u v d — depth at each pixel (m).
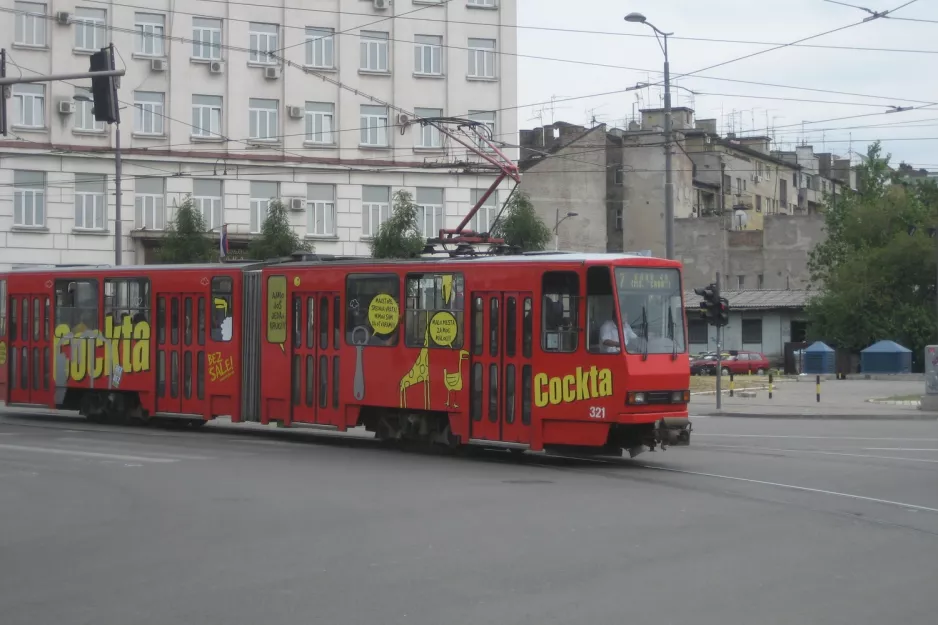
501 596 8.87
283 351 22.75
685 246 77.38
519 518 12.79
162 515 13.02
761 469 18.16
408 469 17.89
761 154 90.06
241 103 44.88
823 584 9.32
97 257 43.38
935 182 69.62
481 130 46.88
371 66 46.44
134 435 23.75
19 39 42.47
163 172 44.00
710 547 11.00
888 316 62.75
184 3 44.12
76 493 14.90
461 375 19.84
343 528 12.09
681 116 79.75
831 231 71.00
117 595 9.01
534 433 18.89
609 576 9.62
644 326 18.55
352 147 46.06
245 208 44.88
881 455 20.58
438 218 46.91
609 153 78.31
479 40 47.53
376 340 21.22
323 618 8.19
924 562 10.29
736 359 62.81
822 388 47.56
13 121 42.47
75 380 26.47
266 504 13.88
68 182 43.03
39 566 10.19
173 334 24.72
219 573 9.81
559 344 18.72
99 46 43.28
